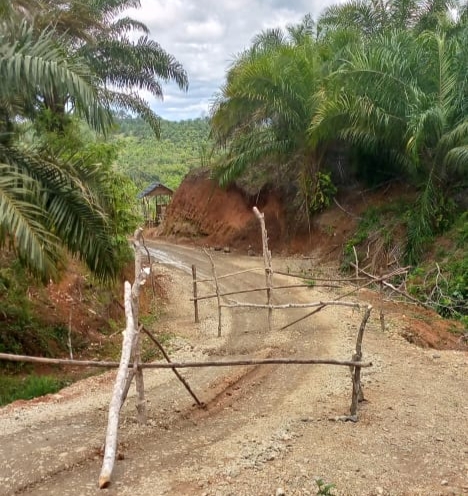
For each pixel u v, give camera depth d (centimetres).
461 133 1316
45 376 863
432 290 1270
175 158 4716
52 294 1136
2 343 916
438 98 1410
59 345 1008
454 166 1409
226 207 2422
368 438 521
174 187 3991
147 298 1347
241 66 1898
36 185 836
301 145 1839
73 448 499
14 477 445
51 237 855
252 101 1789
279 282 1495
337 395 646
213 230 2425
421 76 1466
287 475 446
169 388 690
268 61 1728
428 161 1490
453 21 1750
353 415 568
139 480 440
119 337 1136
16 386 817
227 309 1209
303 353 837
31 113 1042
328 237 1848
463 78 1417
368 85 1452
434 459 481
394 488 430
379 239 1578
